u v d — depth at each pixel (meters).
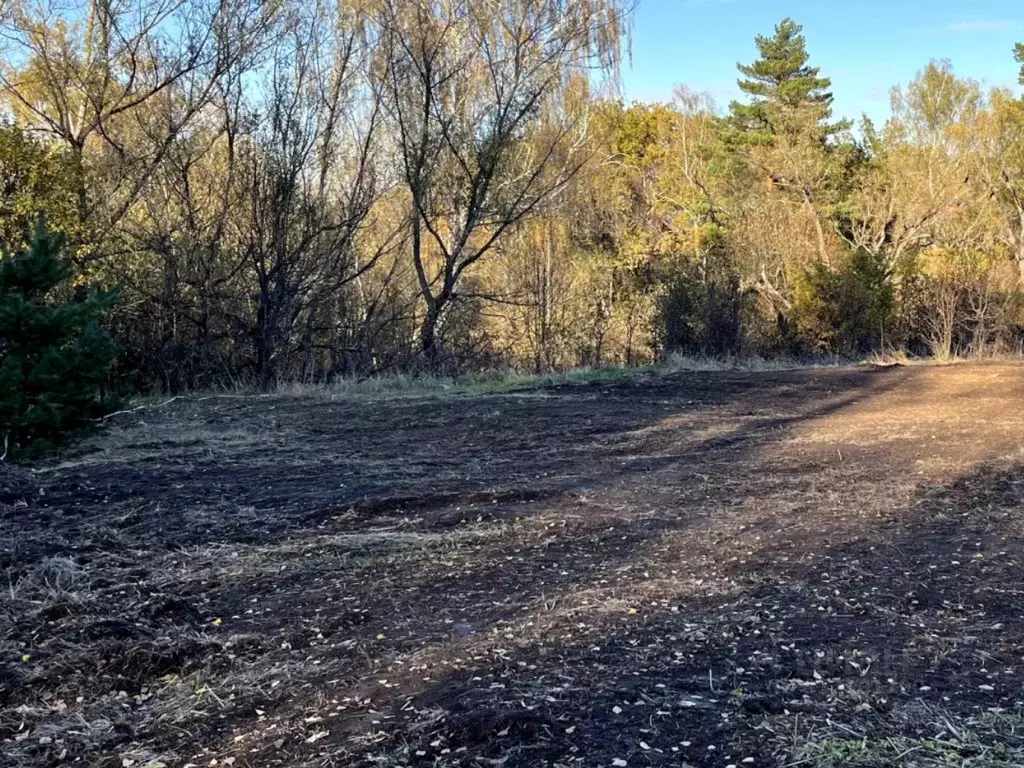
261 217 16.47
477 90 18.48
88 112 16.58
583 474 7.60
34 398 9.00
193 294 16.77
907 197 33.84
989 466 7.18
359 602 4.64
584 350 20.09
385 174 18.59
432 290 20.64
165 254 16.36
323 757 3.08
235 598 4.80
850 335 20.42
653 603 4.39
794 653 3.77
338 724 3.32
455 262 20.22
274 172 16.42
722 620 4.14
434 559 5.29
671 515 6.08
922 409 10.99
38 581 5.06
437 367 18.20
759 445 8.73
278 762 3.08
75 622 4.40
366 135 18.53
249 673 3.87
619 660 3.74
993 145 36.34
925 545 5.23
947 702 3.31
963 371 15.27
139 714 3.59
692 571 4.88
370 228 20.19
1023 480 6.70
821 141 41.03
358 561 5.27
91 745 3.32
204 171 17.30
